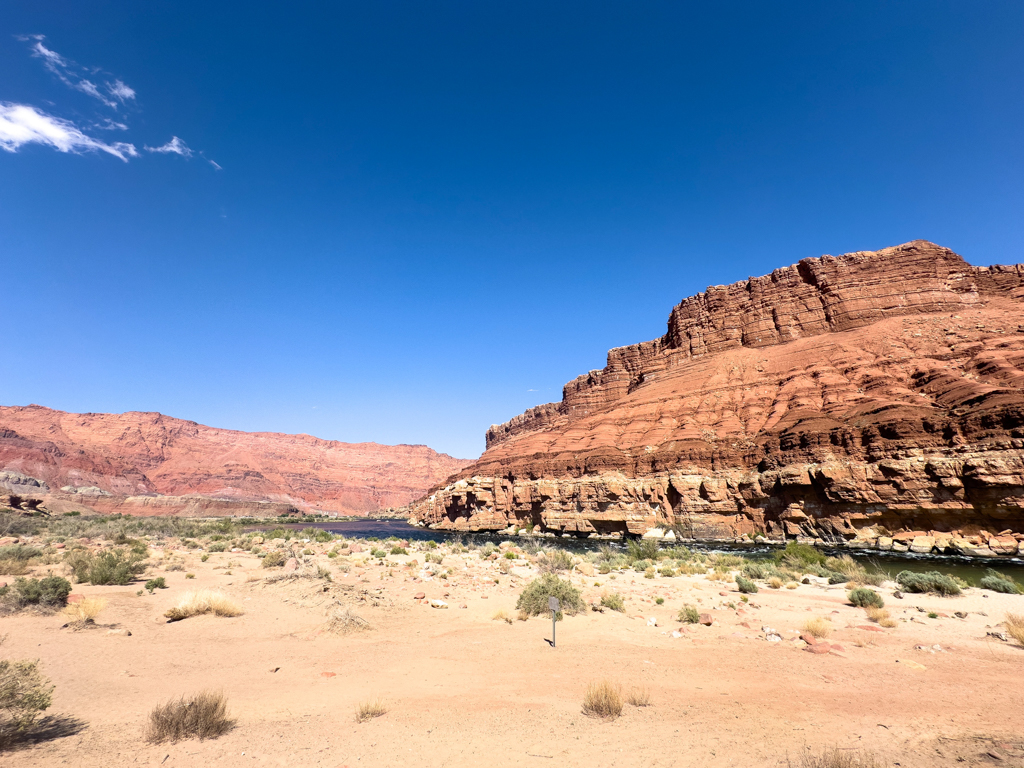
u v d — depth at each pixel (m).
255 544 36.00
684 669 9.22
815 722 6.48
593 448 80.81
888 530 44.09
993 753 5.31
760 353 82.06
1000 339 54.09
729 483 60.22
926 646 10.64
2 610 12.17
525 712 7.03
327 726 6.51
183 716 6.14
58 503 149.88
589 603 15.52
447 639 11.69
